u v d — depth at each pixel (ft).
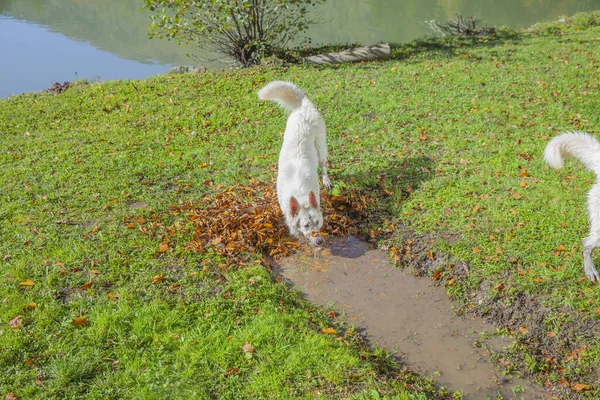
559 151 14.73
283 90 17.75
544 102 22.35
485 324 13.88
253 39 29.37
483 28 36.78
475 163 18.52
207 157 19.83
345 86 24.93
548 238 15.29
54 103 24.67
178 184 18.35
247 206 16.89
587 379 12.51
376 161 19.08
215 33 28.50
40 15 52.26
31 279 14.46
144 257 15.21
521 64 26.73
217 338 13.05
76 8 55.26
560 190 16.99
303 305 14.34
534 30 35.99
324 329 13.56
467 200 16.80
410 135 20.56
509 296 14.05
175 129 21.76
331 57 29.43
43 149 20.59
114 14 52.70
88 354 12.76
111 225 16.33
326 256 15.81
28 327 13.26
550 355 13.03
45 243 15.70
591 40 31.01
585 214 15.97
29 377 12.35
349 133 20.98
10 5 56.29
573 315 13.50
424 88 24.32
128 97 24.71
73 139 21.31
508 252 15.01
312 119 17.03
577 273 14.37
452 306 14.32
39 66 35.78
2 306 13.70
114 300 13.98
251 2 27.71
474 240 15.44
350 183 18.08
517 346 13.24
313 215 15.35
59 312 13.64
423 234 15.92
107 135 21.53
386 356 13.19
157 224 16.34
